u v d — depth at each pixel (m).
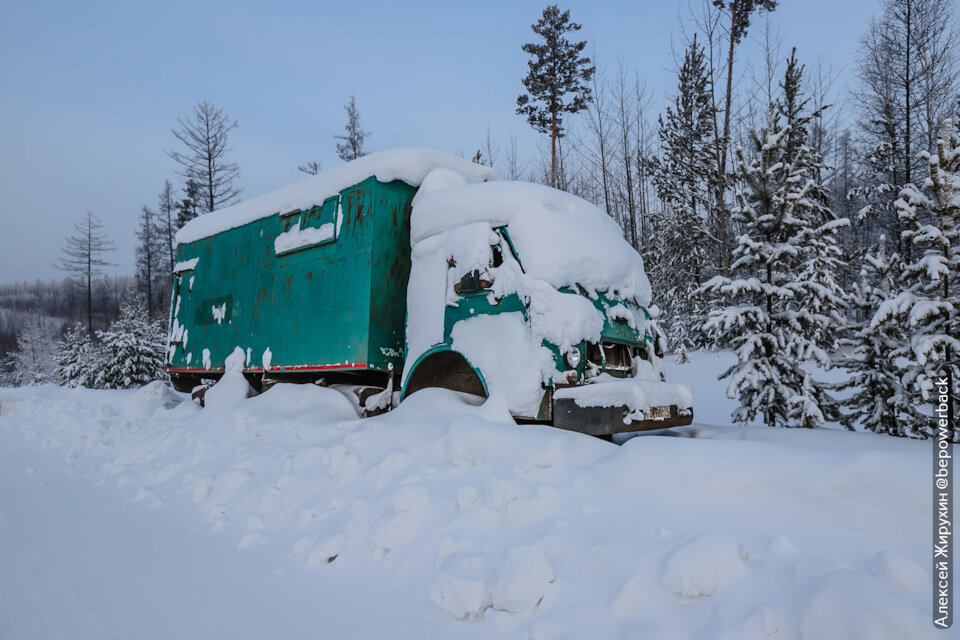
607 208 26.33
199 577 3.88
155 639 3.03
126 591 3.67
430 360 6.02
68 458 8.39
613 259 5.76
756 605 2.42
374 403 6.74
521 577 2.86
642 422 4.90
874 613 2.09
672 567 2.65
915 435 6.50
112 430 9.20
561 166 30.11
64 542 4.66
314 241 7.42
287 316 7.79
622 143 26.39
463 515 3.86
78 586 3.76
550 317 4.98
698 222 23.94
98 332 25.48
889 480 3.03
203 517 5.21
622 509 3.49
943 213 5.81
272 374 8.27
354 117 42.03
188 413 8.84
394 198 6.97
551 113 30.91
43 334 66.38
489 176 7.91
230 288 9.06
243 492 5.43
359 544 3.98
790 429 5.82
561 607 2.80
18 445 9.96
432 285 6.06
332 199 7.32
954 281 5.76
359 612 3.21
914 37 23.95
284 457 5.80
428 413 5.53
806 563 2.62
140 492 6.05
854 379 6.90
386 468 4.79
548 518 3.57
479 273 5.38
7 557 4.32
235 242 9.11
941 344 5.49
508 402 5.02
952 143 5.79
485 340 5.39
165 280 55.12
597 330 5.22
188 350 9.96
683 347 21.27
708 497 3.39
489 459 4.44
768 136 7.71
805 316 7.13
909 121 23.52
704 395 13.16
